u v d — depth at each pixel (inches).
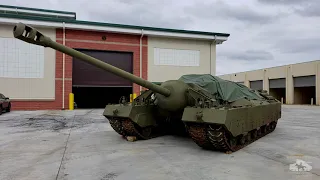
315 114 702.5
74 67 821.2
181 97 300.2
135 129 315.0
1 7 853.2
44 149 276.2
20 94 762.2
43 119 550.3
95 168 208.7
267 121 352.5
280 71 1349.7
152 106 339.3
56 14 904.3
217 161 228.8
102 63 241.3
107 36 833.5
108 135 361.7
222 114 233.1
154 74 875.4
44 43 196.1
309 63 1190.3
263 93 426.6
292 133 384.5
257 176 188.7
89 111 751.7
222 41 936.3
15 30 173.9
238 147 274.4
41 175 191.6
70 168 208.8
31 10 878.4
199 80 337.1
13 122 501.7
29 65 768.3
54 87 789.2
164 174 193.3
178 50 898.1
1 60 745.0
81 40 808.9
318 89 1151.0
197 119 242.4
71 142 313.0
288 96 1299.2
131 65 871.1
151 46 874.1
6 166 214.7
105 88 1133.1
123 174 193.6
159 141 319.6
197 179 182.5
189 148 280.8
